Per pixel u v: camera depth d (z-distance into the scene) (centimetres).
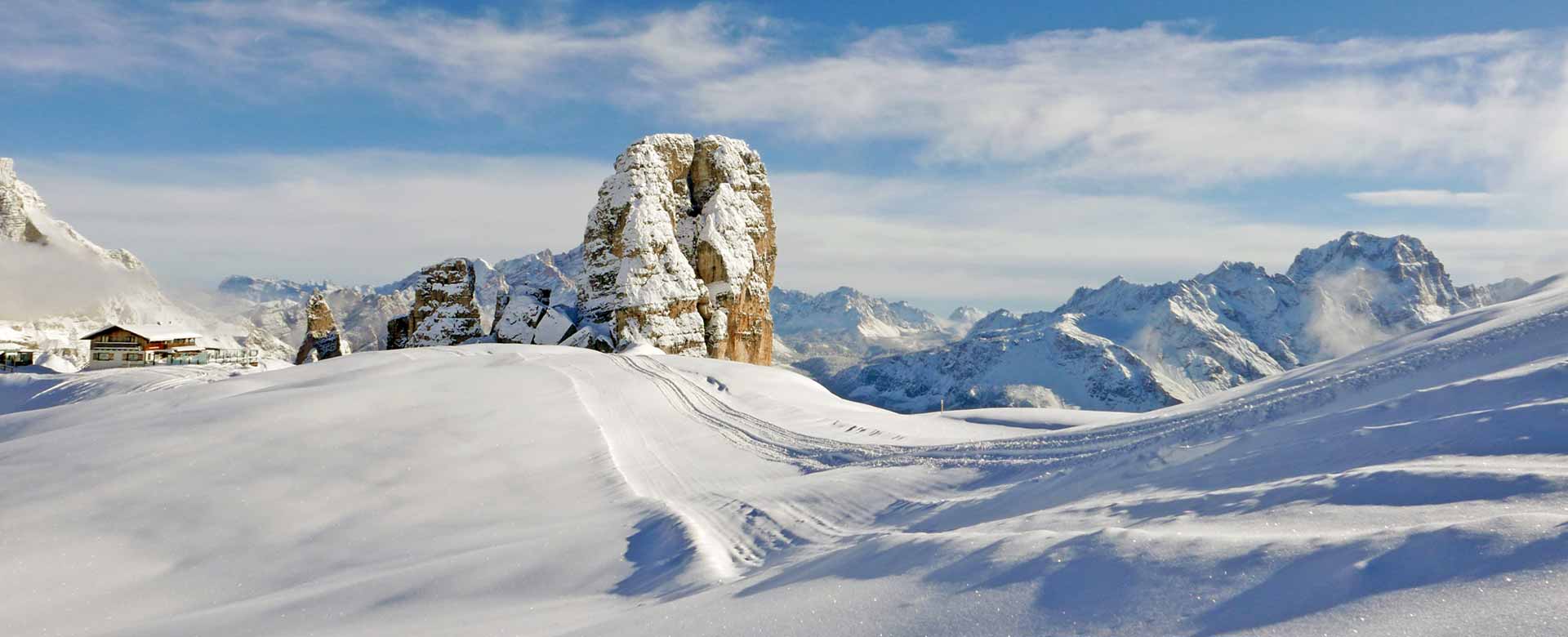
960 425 3862
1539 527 579
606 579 1472
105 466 2425
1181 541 730
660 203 11175
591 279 10981
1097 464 1586
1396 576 575
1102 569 721
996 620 688
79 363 10556
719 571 1360
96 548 1905
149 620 1596
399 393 3791
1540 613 480
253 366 9400
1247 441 1446
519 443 3003
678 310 10494
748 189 12900
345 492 2367
